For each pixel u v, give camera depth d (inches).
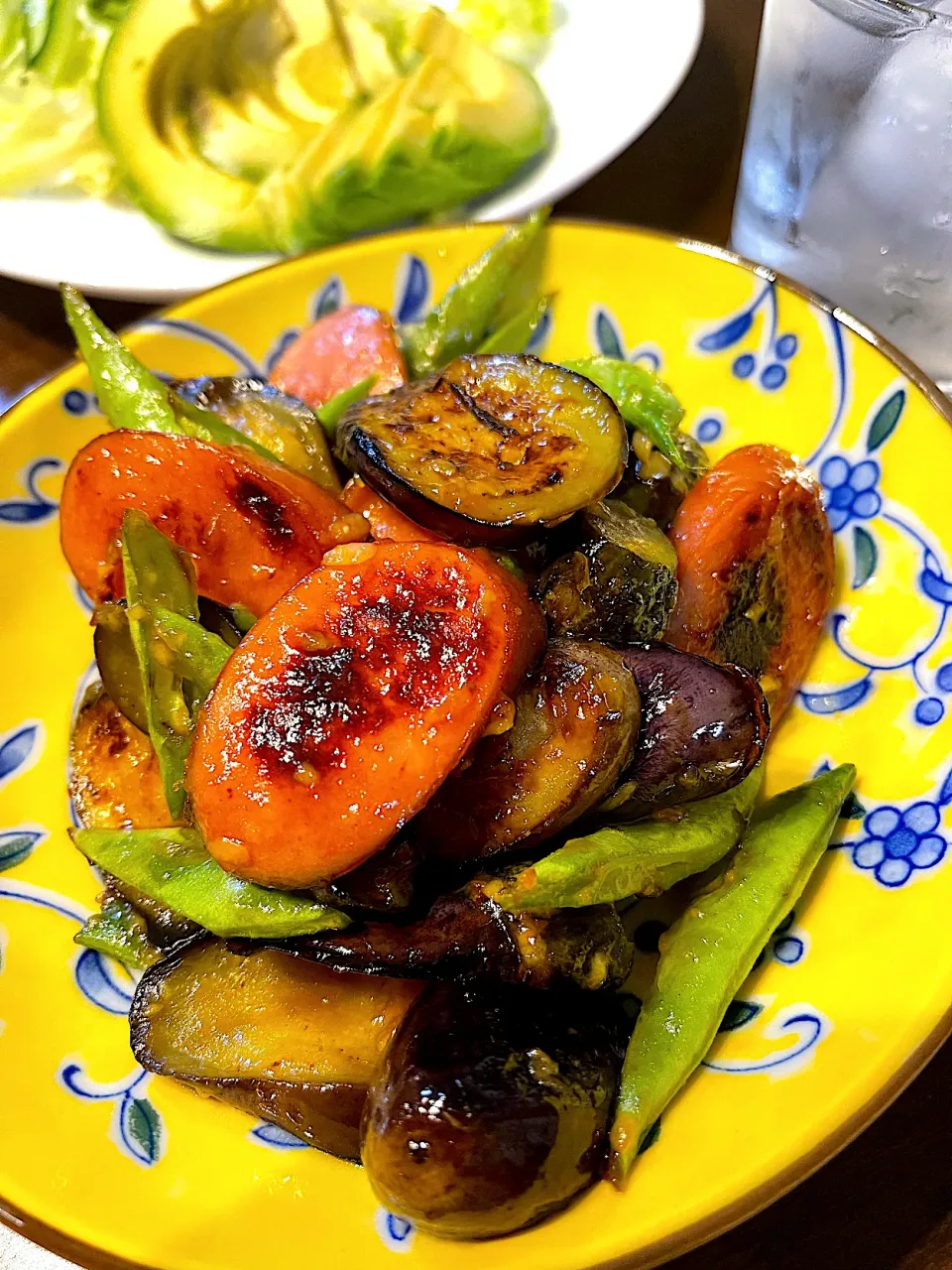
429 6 16.4
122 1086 9.4
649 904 9.7
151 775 10.4
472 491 9.5
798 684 10.5
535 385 10.1
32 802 11.0
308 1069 8.7
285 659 8.3
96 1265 8.2
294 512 10.1
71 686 11.7
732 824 9.2
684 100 16.4
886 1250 8.7
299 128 15.9
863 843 9.3
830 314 11.1
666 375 12.2
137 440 10.0
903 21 11.1
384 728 8.1
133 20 15.8
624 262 12.2
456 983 8.4
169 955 9.5
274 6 16.6
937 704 9.6
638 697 8.9
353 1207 8.5
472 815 8.6
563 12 16.7
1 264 15.0
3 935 10.1
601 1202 8.0
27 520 11.9
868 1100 7.7
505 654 8.3
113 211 15.8
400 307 12.8
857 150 12.0
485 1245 8.0
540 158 15.1
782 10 12.2
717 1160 7.9
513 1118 7.7
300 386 12.4
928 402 10.4
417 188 14.5
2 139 16.0
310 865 8.1
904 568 10.3
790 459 10.7
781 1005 8.7
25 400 12.0
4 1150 8.8
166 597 9.5
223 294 12.6
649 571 9.6
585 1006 8.5
